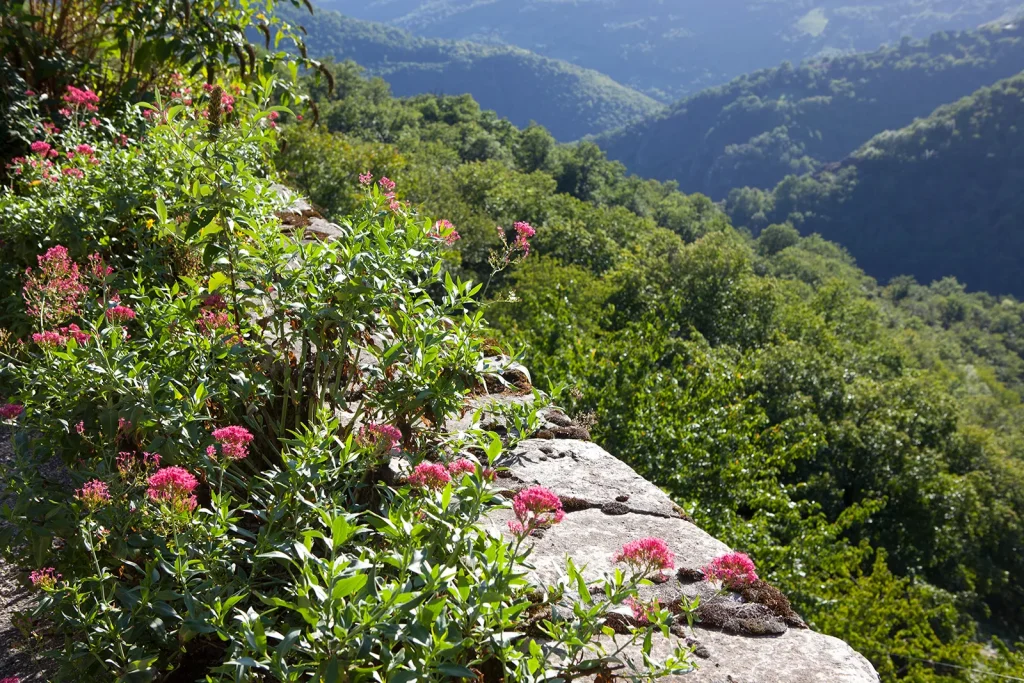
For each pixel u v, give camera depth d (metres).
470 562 1.66
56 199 3.45
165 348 2.32
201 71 5.79
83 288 2.56
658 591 2.13
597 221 50.28
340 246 2.50
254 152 3.68
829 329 42.44
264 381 2.31
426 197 31.23
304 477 1.80
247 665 1.33
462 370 2.43
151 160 3.52
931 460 27.50
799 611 12.91
